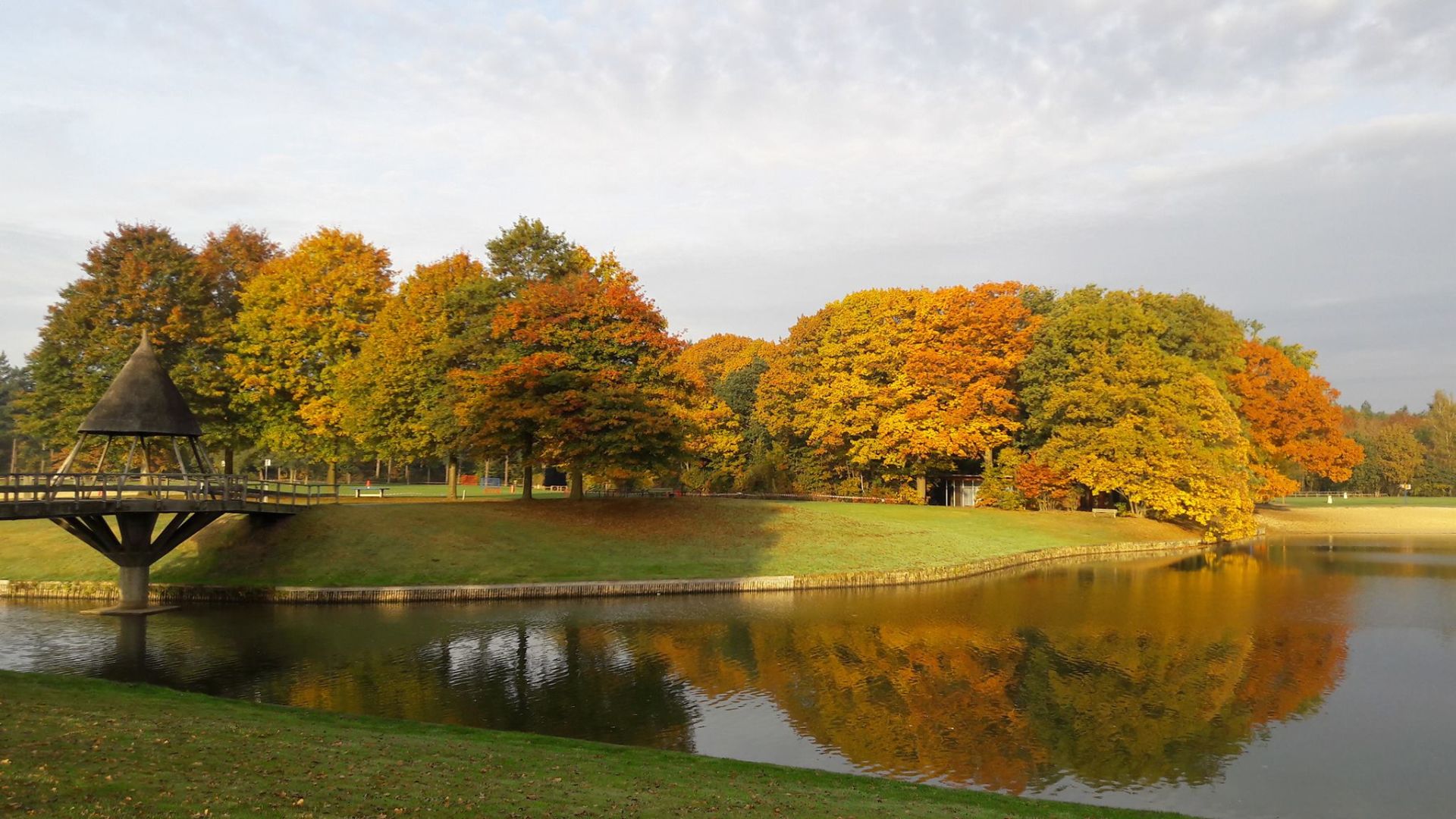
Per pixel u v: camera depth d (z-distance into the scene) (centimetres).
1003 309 6212
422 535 3891
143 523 3169
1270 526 7262
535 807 1076
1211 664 2441
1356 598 3550
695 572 3759
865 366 6475
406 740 1436
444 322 4797
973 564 4281
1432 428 12488
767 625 2928
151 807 920
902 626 2919
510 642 2631
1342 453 7494
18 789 934
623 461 4191
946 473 7012
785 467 7388
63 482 3072
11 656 2397
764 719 1931
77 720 1303
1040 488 5881
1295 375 7244
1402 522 7494
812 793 1302
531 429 4322
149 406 3269
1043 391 6169
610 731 1817
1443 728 1906
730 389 8319
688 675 2284
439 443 4712
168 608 3139
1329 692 2172
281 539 3728
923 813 1231
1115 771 1647
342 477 8912
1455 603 3416
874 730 1872
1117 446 5509
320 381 5025
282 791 1032
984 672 2352
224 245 5688
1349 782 1606
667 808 1129
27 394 4862
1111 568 4553
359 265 5169
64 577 3456
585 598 3406
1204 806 1495
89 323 4831
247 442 5453
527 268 5000
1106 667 2405
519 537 4034
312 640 2634
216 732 1328
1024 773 1633
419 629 2797
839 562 4066
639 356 4550
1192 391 5753
